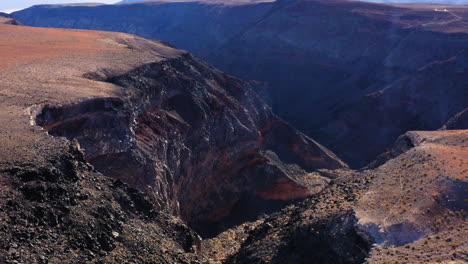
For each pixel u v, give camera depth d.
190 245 27.31
